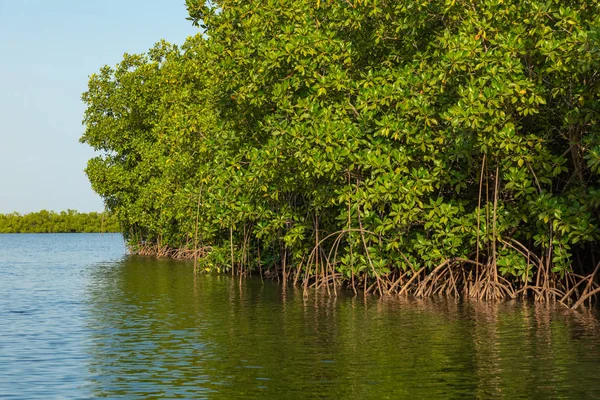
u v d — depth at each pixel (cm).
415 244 2114
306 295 2300
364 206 2097
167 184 3953
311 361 1238
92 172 4875
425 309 1894
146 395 1027
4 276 3412
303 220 2489
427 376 1116
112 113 4969
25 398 1026
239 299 2230
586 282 2034
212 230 3144
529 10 1809
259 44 2183
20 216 12862
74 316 1886
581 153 1897
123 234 5769
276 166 2191
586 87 1764
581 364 1186
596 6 1789
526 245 2138
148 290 2581
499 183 2003
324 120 2027
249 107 2361
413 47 2209
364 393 1018
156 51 4800
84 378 1141
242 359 1266
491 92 1731
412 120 1994
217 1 2334
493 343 1384
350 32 2300
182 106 3603
